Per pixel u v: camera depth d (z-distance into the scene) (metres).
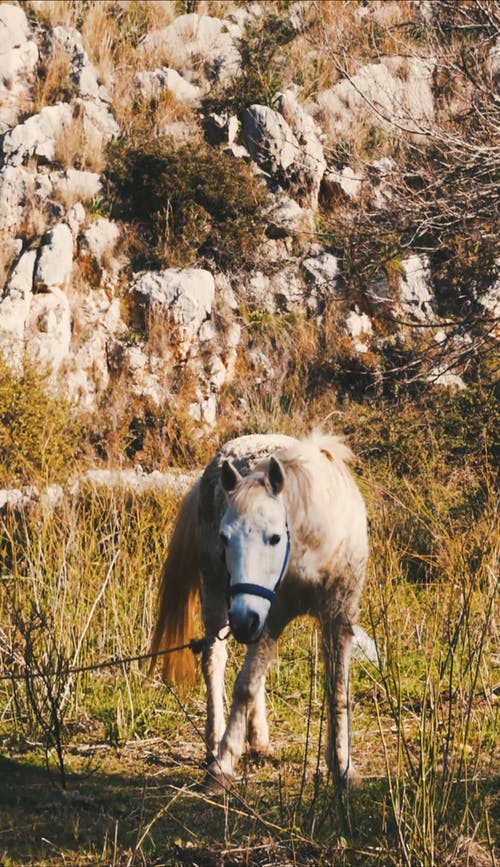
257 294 24.58
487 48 16.64
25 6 29.33
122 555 9.28
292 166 25.69
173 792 6.00
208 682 6.59
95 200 24.70
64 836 5.29
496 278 16.34
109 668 8.25
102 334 22.91
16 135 25.08
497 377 17.12
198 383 22.92
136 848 4.95
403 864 4.66
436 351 19.58
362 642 8.27
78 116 26.33
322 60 28.42
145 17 30.05
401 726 5.49
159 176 24.62
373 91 20.52
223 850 4.91
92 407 21.86
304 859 4.83
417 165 15.92
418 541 10.60
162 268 24.02
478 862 4.77
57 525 9.59
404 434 15.26
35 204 24.11
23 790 6.07
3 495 11.34
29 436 15.44
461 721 5.81
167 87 27.50
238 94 27.09
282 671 8.48
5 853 4.99
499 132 14.60
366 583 6.86
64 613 8.28
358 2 28.80
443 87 20.16
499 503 10.24
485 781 5.92
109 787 6.17
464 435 15.18
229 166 25.02
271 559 5.25
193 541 6.71
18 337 21.78
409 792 5.71
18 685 7.57
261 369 23.58
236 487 5.50
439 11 18.06
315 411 22.56
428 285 24.38
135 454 18.09
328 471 5.80
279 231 25.31
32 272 22.75
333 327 23.97
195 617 7.04
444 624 7.01
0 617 8.14
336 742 5.70
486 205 14.56
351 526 5.82
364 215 15.66
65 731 7.16
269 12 30.45
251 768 6.47
